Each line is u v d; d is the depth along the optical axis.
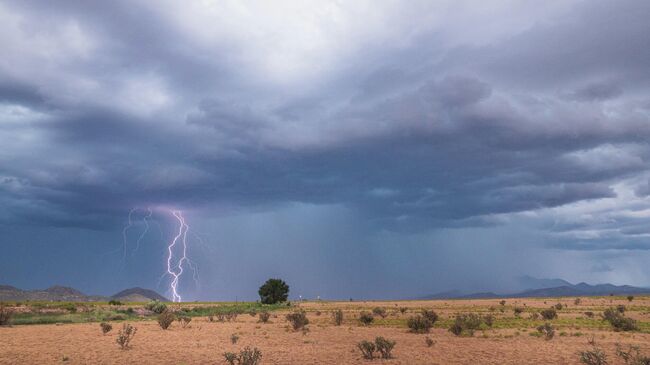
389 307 84.19
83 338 31.22
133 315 61.00
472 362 20.89
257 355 19.69
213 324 46.53
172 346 27.00
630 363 19.86
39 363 20.55
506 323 43.72
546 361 21.09
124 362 21.09
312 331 37.28
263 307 91.88
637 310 63.19
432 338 31.12
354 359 22.05
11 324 43.94
